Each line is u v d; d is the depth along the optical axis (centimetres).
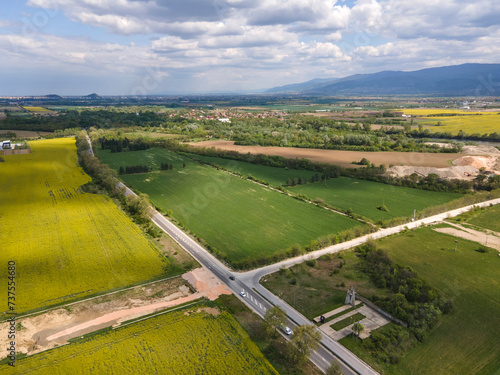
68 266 7212
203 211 10581
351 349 5128
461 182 12462
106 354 4869
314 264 7538
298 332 4903
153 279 6900
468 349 5141
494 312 5991
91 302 6109
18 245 8031
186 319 5681
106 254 7775
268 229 9312
